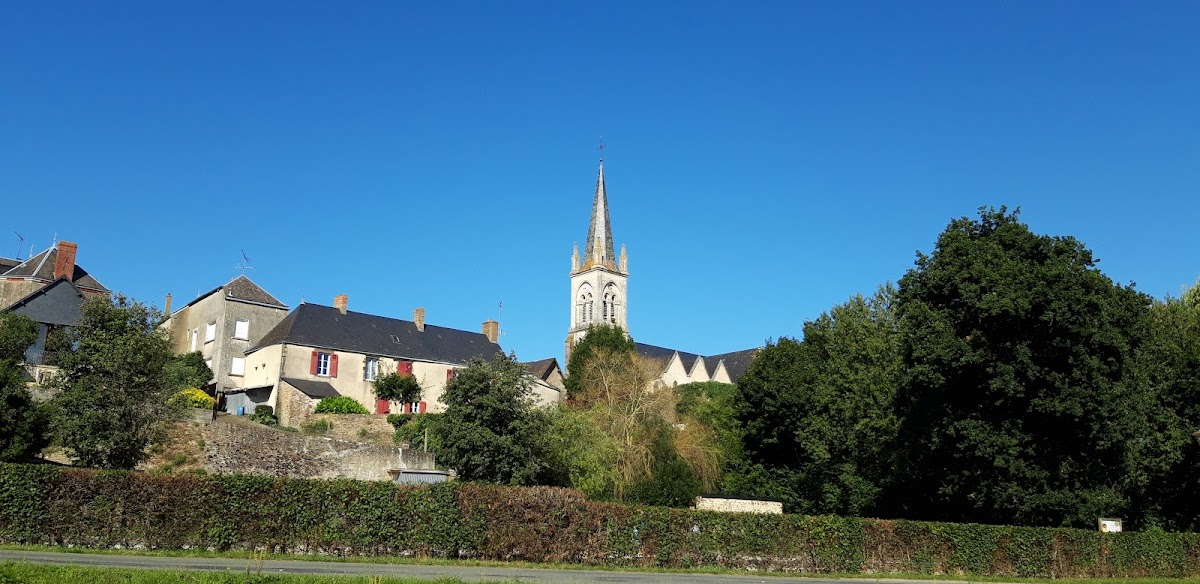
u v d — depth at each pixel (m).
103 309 34.94
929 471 42.59
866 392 51.66
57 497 24.69
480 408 40.41
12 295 61.62
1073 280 37.03
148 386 34.22
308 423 52.06
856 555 34.31
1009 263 38.25
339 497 27.77
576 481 42.97
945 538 35.78
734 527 32.91
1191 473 43.66
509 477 39.22
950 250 40.28
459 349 72.06
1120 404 37.19
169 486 25.80
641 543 31.41
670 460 51.09
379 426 50.12
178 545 25.48
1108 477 41.41
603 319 112.12
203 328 67.38
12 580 16.41
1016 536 36.59
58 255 63.72
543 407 44.72
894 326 54.22
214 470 36.69
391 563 26.59
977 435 37.72
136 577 17.52
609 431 50.84
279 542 26.73
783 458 59.97
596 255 113.62
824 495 54.00
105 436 32.22
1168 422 41.69
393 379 61.16
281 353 60.50
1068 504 37.97
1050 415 37.31
